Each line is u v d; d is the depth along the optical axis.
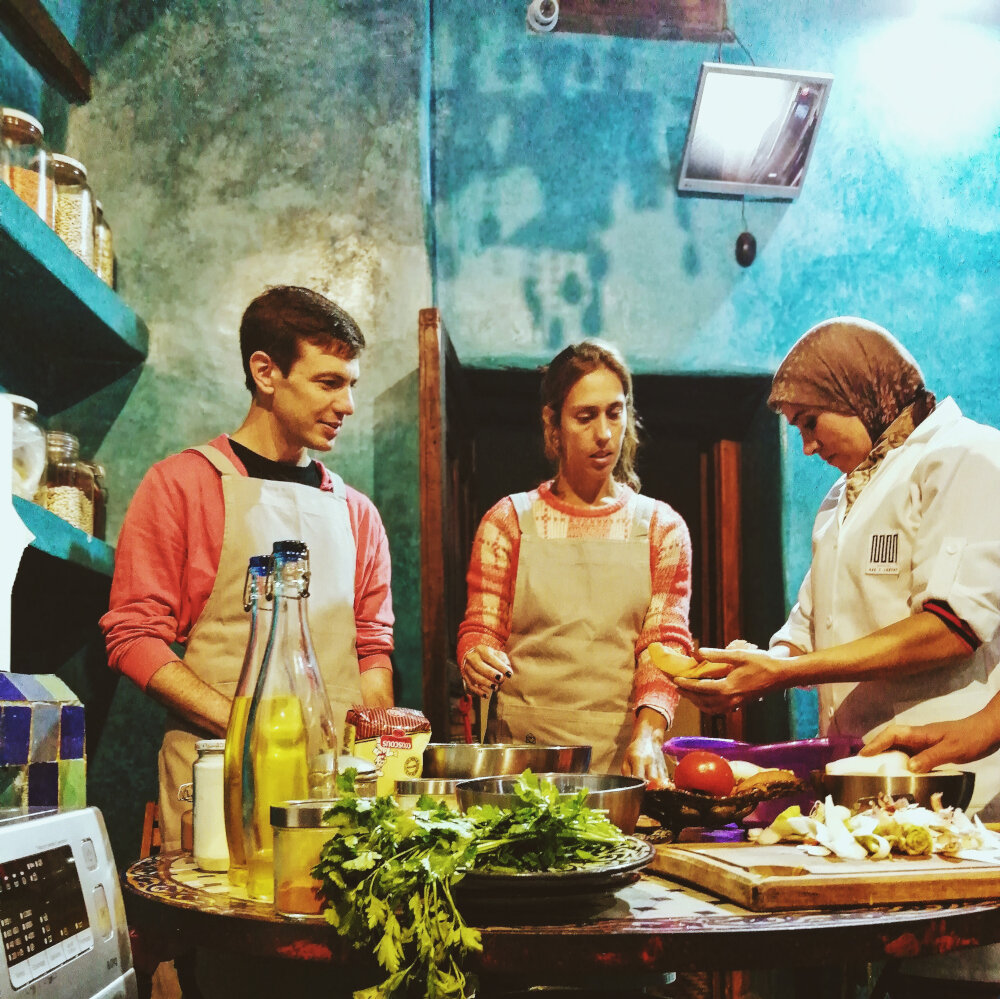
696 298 3.34
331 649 2.16
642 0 3.41
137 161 3.06
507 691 2.39
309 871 0.95
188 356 2.99
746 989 3.02
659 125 3.38
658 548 2.38
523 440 4.16
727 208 3.40
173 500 2.08
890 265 3.45
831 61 3.49
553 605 2.35
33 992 0.80
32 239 2.21
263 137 3.11
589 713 2.31
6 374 2.71
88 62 3.07
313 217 3.09
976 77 3.57
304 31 3.17
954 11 3.57
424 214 3.12
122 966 0.98
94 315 2.62
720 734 3.45
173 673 1.87
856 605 1.99
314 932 0.93
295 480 2.24
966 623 1.68
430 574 2.72
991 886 1.01
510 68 3.34
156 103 3.09
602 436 2.33
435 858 0.89
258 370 2.18
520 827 0.92
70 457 2.60
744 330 3.35
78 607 2.84
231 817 1.10
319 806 0.97
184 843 1.39
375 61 3.17
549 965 0.88
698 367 3.31
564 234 3.31
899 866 1.06
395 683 2.90
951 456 1.82
